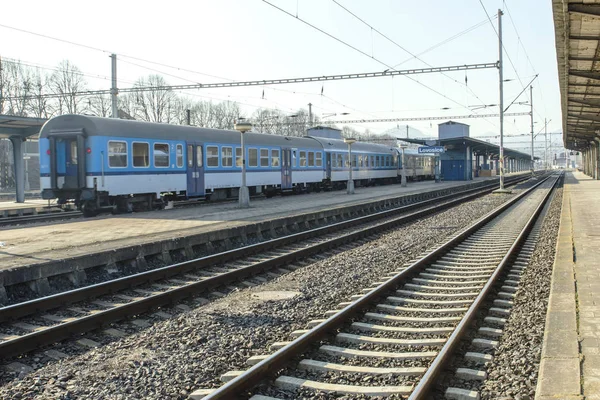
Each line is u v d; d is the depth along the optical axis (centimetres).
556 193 3869
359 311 775
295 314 809
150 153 2208
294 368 573
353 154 4250
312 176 3556
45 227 1584
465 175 6003
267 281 1076
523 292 896
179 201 2581
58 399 516
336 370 560
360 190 3991
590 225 1681
